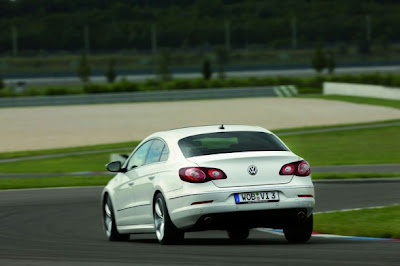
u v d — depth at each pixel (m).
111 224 33.38
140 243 30.84
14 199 55.75
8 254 27.05
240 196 26.94
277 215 27.30
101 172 77.31
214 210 26.75
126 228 32.00
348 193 54.06
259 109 154.62
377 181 62.69
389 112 141.88
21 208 49.81
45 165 86.75
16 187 64.88
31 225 40.88
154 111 156.25
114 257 24.89
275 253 24.64
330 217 39.22
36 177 73.31
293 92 193.38
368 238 31.00
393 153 90.81
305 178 27.92
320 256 23.48
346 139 106.56
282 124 126.12
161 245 28.78
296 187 27.47
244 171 27.22
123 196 32.06
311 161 84.31
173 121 134.00
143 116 145.25
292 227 28.92
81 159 91.94
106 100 183.88
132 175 31.39
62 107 175.88
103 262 23.42
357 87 181.62
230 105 167.12
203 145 28.53
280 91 193.00
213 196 26.80
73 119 143.75
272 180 27.38
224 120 133.38
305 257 23.30
